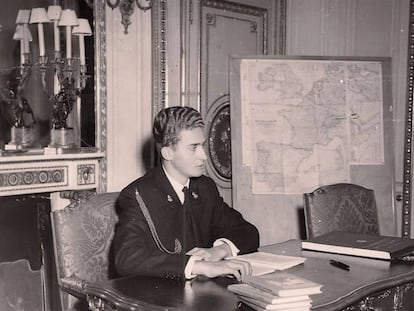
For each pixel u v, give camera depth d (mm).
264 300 1851
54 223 2818
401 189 4805
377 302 2344
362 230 3693
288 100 4465
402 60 4766
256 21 4797
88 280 2848
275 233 4391
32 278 3342
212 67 4445
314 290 1875
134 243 2383
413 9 4688
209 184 2957
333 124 4562
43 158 3268
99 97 3707
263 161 4371
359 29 4965
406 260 2559
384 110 4672
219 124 4535
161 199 2611
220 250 2492
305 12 5105
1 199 3205
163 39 4023
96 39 3680
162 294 2023
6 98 3367
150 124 3984
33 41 3510
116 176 3801
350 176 4570
